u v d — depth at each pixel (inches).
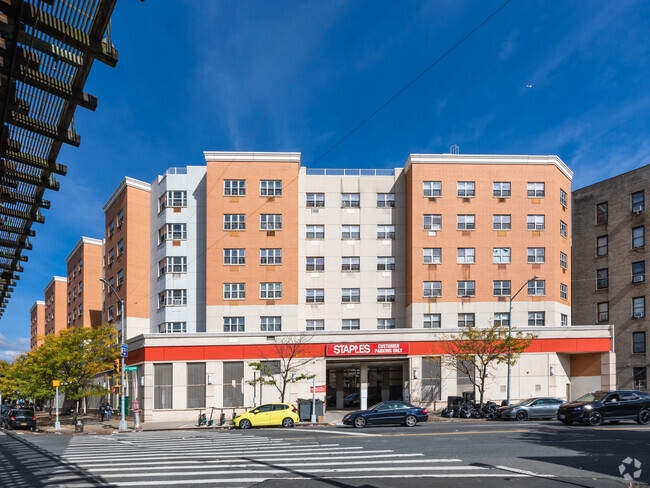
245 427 1101.7
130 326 1715.1
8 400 3144.7
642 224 1776.6
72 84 264.4
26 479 466.0
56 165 324.8
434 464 516.1
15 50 224.8
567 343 1525.6
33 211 394.6
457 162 1665.8
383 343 1492.4
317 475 462.0
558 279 1654.8
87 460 593.6
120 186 1851.6
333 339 1499.8
